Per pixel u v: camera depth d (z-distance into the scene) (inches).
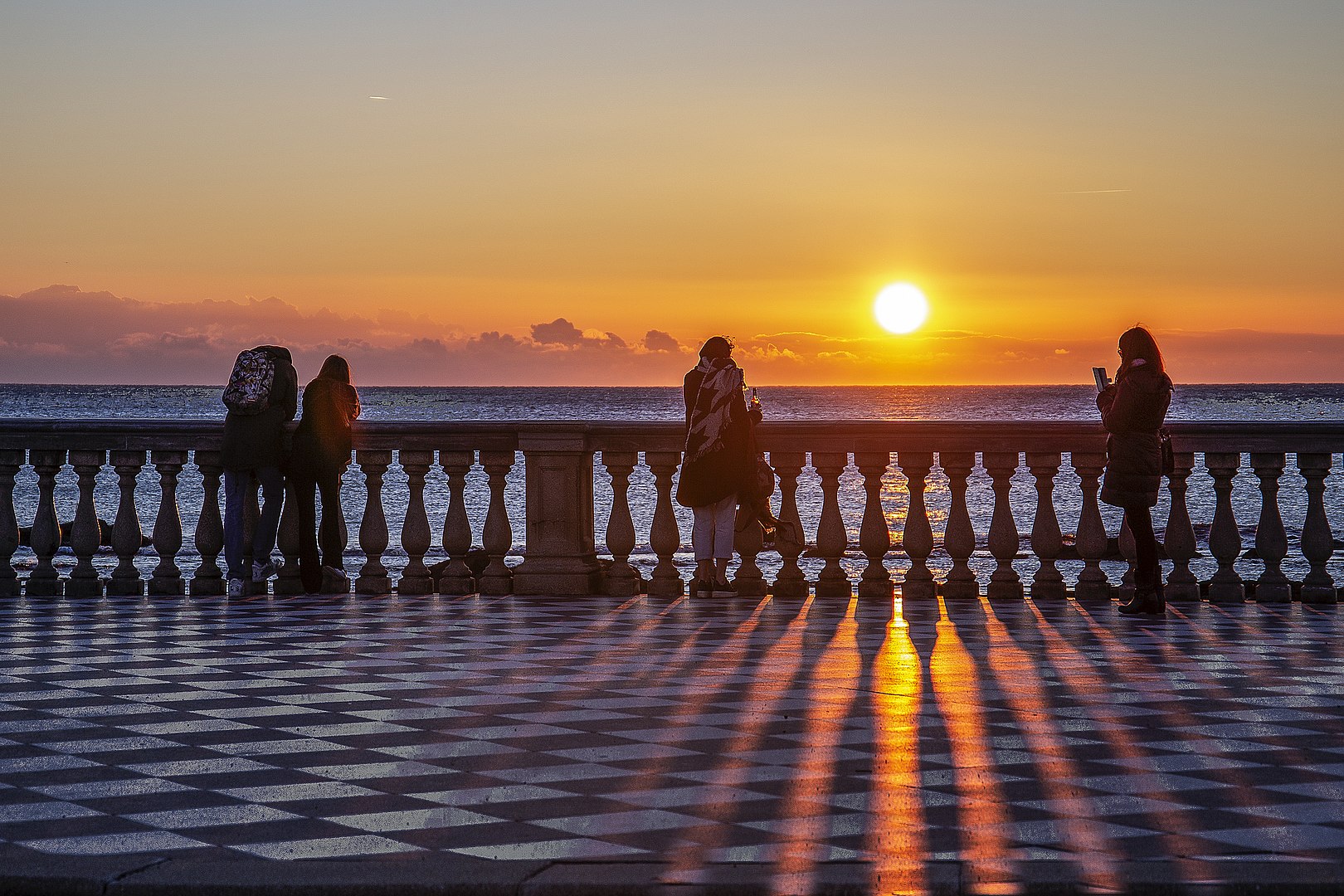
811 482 2255.2
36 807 244.5
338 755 282.2
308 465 549.6
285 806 245.1
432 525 1457.9
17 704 335.0
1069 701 333.4
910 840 222.1
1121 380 481.1
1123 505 484.4
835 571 545.6
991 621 474.3
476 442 558.6
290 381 551.2
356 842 223.0
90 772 268.8
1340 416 5959.6
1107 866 205.9
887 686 353.7
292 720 315.6
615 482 554.3
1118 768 268.1
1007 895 195.9
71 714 323.3
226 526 550.3
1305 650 411.2
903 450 535.2
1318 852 213.8
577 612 501.4
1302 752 281.3
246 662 396.5
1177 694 341.4
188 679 369.4
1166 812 237.3
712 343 536.7
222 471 570.9
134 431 564.7
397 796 251.1
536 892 199.3
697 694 345.1
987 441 530.6
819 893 198.1
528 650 416.5
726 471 528.1
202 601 544.4
